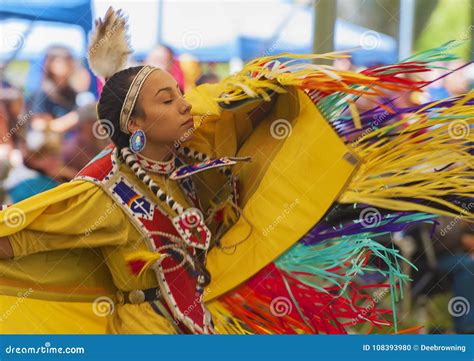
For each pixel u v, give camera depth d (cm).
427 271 350
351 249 278
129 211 261
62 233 256
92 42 326
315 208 273
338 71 263
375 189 273
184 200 275
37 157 374
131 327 264
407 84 274
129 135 265
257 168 280
